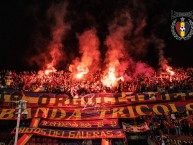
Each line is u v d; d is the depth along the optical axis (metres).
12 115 20.02
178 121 19.70
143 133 19.69
